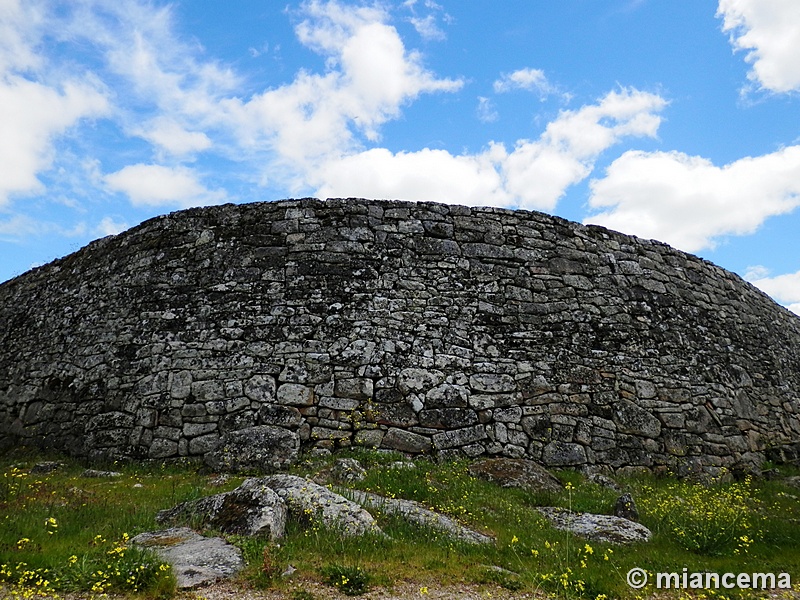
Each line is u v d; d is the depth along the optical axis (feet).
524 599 15.69
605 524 22.70
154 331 34.06
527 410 33.32
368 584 15.67
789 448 39.81
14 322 42.24
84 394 34.78
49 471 30.01
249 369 32.17
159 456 31.12
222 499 20.33
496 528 21.99
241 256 34.88
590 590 16.61
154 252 36.45
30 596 13.94
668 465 34.68
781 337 47.42
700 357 39.24
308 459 29.25
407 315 33.83
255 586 15.15
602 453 33.60
